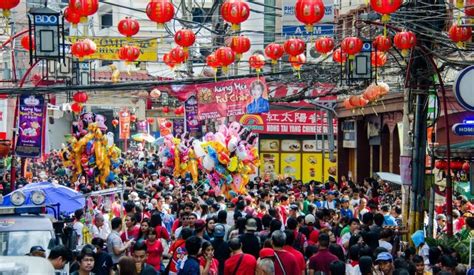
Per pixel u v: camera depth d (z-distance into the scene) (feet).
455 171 83.92
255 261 50.70
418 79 71.20
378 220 67.67
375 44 67.92
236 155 97.55
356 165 143.54
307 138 153.99
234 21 59.62
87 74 104.22
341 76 78.59
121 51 82.17
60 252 46.09
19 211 58.23
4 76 127.65
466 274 49.29
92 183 119.03
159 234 65.77
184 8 117.60
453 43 71.61
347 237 65.26
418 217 71.87
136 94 160.97
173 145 113.91
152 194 99.30
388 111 121.08
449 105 88.94
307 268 56.03
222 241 58.65
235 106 95.09
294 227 62.23
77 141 119.34
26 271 36.91
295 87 113.80
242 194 98.17
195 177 110.22
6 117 125.80
